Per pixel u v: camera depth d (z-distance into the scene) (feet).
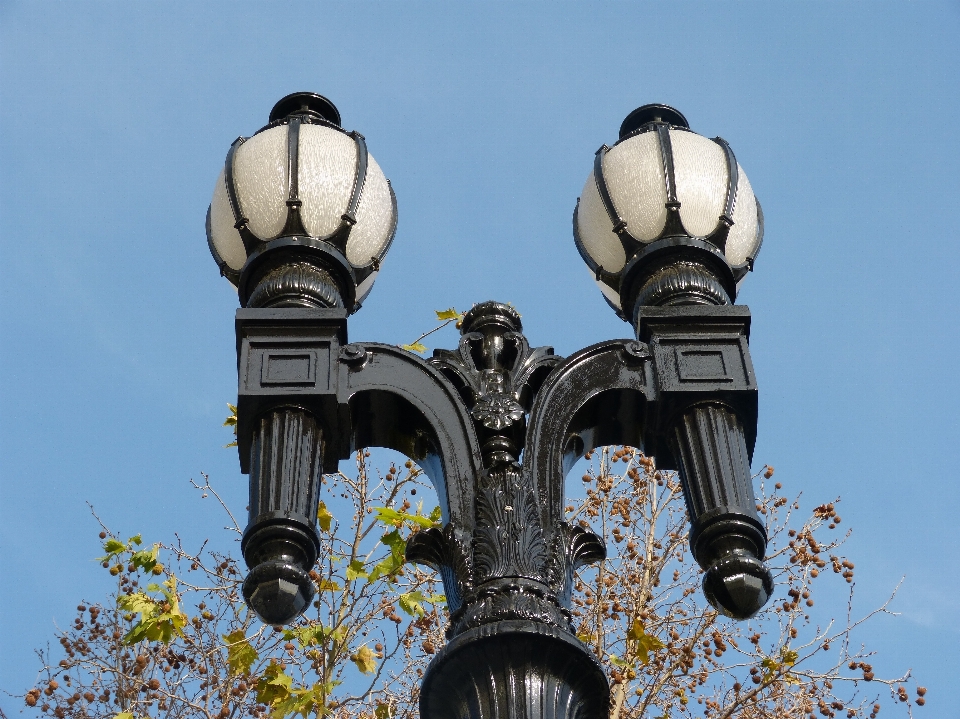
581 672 10.68
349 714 25.79
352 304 14.93
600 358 13.50
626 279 15.16
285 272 14.37
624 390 13.33
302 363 13.11
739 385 13.28
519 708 10.32
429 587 27.37
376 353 13.29
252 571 11.45
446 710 10.85
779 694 27.55
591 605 29.68
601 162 15.88
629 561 28.86
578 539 12.31
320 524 26.18
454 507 12.09
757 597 11.67
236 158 15.53
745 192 16.02
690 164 15.51
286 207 14.85
